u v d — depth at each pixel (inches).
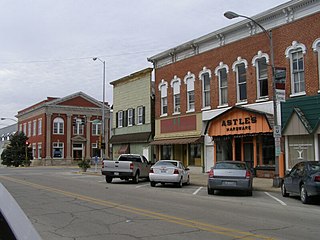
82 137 2618.1
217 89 1102.4
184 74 1229.1
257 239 318.0
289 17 916.6
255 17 982.4
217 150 1100.5
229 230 353.1
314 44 854.5
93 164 2506.2
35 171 1588.3
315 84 850.1
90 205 506.9
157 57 1341.0
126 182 965.2
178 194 669.3
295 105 879.7
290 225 381.1
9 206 91.8
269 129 917.2
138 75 1473.9
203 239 316.2
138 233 336.5
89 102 2669.8
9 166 2477.9
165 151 1323.8
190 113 1194.6
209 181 663.8
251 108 987.9
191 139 1162.6
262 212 465.1
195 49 1196.5
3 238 83.6
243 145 1027.3
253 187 772.0
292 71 903.7
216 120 1062.4
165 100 1320.1
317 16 853.2
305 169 561.0
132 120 1501.0
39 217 413.4
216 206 514.3
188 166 1203.9
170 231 345.7
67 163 2554.1
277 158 781.3
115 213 442.9
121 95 1585.9
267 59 959.6
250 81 1000.2
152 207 494.9
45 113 2519.7
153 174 820.6
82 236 323.0
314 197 546.3
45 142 2502.5
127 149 1520.7
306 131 835.4
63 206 496.7
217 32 1091.3
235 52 1049.5
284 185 642.2
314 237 327.0
